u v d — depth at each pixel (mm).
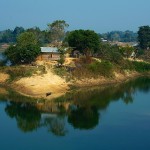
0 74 105688
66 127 66750
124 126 67062
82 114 76312
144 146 56688
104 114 75875
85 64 114625
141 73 137750
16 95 92062
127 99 91375
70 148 56031
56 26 166625
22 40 126875
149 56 171625
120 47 156750
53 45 152125
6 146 56938
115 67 125750
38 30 166625
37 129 65938
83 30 129500
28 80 98438
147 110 79250
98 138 60438
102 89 105562
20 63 114438
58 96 93125
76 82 105062
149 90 105062
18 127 66938
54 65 109750
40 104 84438
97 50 130625
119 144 57594
